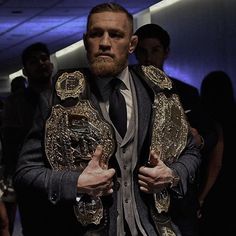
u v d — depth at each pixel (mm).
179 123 1860
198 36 6020
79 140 1711
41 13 7371
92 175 1637
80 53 10594
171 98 1880
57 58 11734
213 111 3236
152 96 1849
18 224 5328
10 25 8305
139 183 1718
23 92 3102
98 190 1641
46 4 6750
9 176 2943
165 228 1775
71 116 1730
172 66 6621
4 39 9648
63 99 1753
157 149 1777
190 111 2854
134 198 1762
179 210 1893
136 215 1751
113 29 1724
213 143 2877
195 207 1965
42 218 1748
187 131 1876
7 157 2984
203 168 2998
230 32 5367
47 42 10188
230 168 3010
